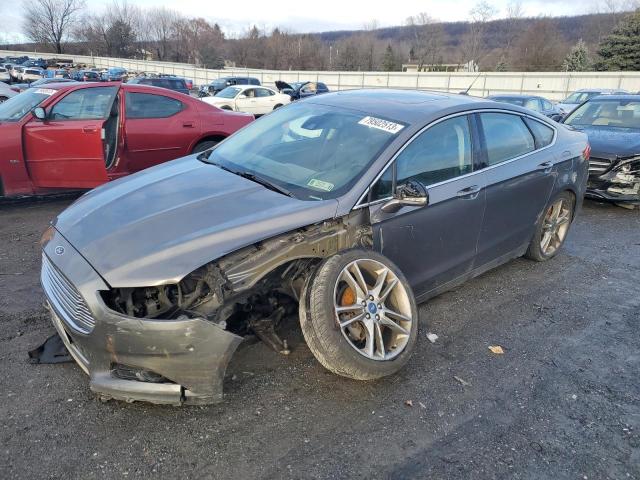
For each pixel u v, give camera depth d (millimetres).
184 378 2572
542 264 5207
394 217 3344
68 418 2709
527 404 3020
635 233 6449
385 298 3111
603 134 7789
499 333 3824
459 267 4000
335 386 3080
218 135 7551
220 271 2668
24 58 63438
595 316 4160
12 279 4352
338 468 2471
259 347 3420
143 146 6852
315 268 2971
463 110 3941
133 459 2469
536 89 40062
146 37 98062
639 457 2648
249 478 2393
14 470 2371
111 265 2588
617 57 49031
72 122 6246
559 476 2498
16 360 3182
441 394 3068
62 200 7004
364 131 3623
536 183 4527
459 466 2523
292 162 3590
